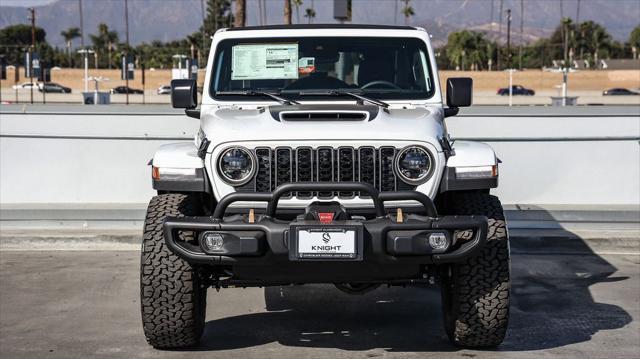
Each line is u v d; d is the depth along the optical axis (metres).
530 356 5.90
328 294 7.84
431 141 5.69
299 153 5.65
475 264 5.68
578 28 133.38
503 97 65.50
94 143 11.42
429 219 5.32
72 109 16.17
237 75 6.79
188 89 6.60
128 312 7.12
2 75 46.22
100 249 9.87
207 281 5.93
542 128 12.02
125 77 52.53
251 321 6.90
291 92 6.72
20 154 11.49
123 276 8.45
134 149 11.41
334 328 6.68
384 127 5.73
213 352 6.00
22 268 8.83
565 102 44.91
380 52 6.85
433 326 6.73
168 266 5.65
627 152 11.45
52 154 11.48
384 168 5.67
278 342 6.28
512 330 6.59
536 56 135.12
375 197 5.30
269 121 5.84
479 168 5.77
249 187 5.67
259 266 5.49
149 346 6.15
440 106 6.69
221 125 5.87
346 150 5.66
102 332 6.52
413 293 7.87
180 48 122.69
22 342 6.25
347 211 5.64
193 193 6.06
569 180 11.50
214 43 6.90
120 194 11.45
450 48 118.19
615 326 6.69
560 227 10.41
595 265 9.10
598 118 11.96
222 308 7.33
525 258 9.48
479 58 114.94
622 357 5.88
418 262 5.32
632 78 79.06
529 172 11.50
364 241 5.22
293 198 5.65
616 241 9.86
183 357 5.88
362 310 7.26
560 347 6.12
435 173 5.68
